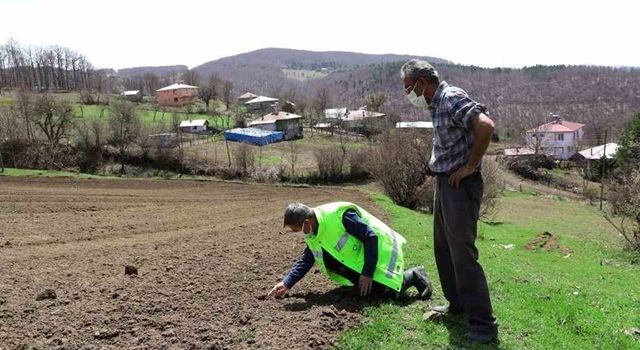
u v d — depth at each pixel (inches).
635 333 218.5
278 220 546.6
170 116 3526.1
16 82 4899.1
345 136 2987.2
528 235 800.9
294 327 185.9
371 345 175.9
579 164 2970.0
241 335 179.9
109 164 1834.4
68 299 221.1
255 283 247.9
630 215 792.9
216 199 913.5
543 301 249.4
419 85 170.6
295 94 5305.1
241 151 1796.3
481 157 157.5
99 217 587.2
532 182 2497.5
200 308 209.2
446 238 181.3
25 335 181.6
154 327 189.8
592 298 287.0
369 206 763.4
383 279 210.4
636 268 556.1
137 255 332.8
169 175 1790.1
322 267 214.2
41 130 2030.0
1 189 944.3
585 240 828.6
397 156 1070.4
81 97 3720.5
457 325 189.9
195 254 329.1
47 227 489.1
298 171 1822.1
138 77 5871.1
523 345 183.0
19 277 265.7
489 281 283.9
